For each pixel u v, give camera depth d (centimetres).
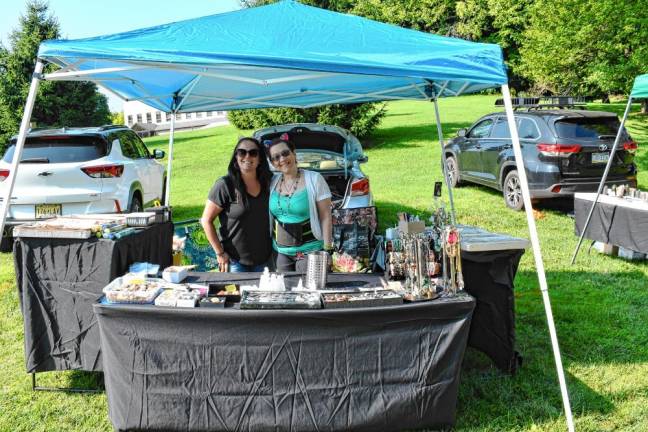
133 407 280
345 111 1591
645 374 355
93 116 2548
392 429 284
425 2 3878
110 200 655
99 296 320
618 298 491
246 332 275
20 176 623
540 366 363
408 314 279
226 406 278
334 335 277
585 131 777
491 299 339
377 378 280
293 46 291
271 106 585
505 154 868
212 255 481
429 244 323
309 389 278
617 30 1154
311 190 358
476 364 368
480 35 3706
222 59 267
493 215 817
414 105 2917
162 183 867
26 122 286
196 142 2038
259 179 366
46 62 295
